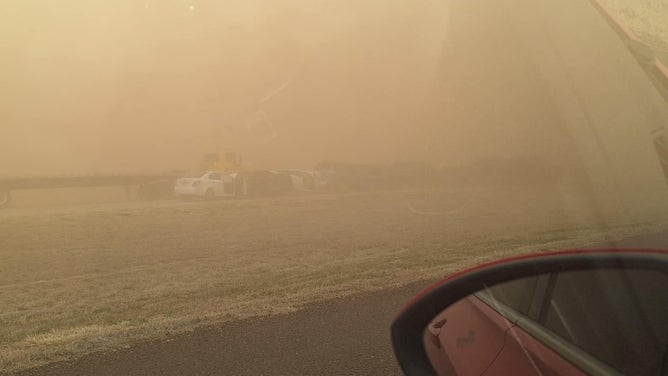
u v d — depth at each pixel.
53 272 9.26
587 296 2.15
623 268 2.11
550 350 2.16
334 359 4.78
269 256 10.03
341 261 9.19
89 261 10.13
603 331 2.02
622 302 2.04
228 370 4.64
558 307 2.25
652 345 1.89
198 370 4.66
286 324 5.78
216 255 10.37
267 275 8.38
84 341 5.46
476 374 2.55
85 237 12.83
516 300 2.60
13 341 5.68
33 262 10.12
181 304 6.88
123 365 4.83
